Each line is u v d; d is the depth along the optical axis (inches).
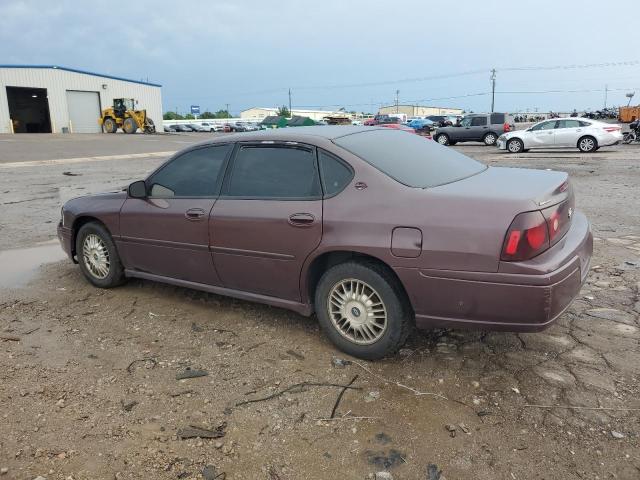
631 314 166.2
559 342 148.9
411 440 109.7
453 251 123.0
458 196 127.1
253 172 159.0
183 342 156.8
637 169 545.0
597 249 241.4
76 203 210.4
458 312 126.6
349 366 140.1
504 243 118.6
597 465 100.7
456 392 126.2
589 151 805.9
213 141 171.6
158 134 1916.8
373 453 106.1
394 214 131.0
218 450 108.2
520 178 145.7
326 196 142.2
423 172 144.5
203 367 141.4
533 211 120.1
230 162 164.9
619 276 202.7
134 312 180.9
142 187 182.1
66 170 681.0
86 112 2049.7
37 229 322.0
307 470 102.1
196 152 174.2
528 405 119.8
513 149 860.6
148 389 130.8
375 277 134.5
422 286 128.0
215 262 165.2
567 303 124.0
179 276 179.8
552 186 134.1
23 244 283.6
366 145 150.2
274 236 148.9
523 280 117.6
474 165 166.9
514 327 122.3
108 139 1473.9
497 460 103.1
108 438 112.1
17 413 121.0
